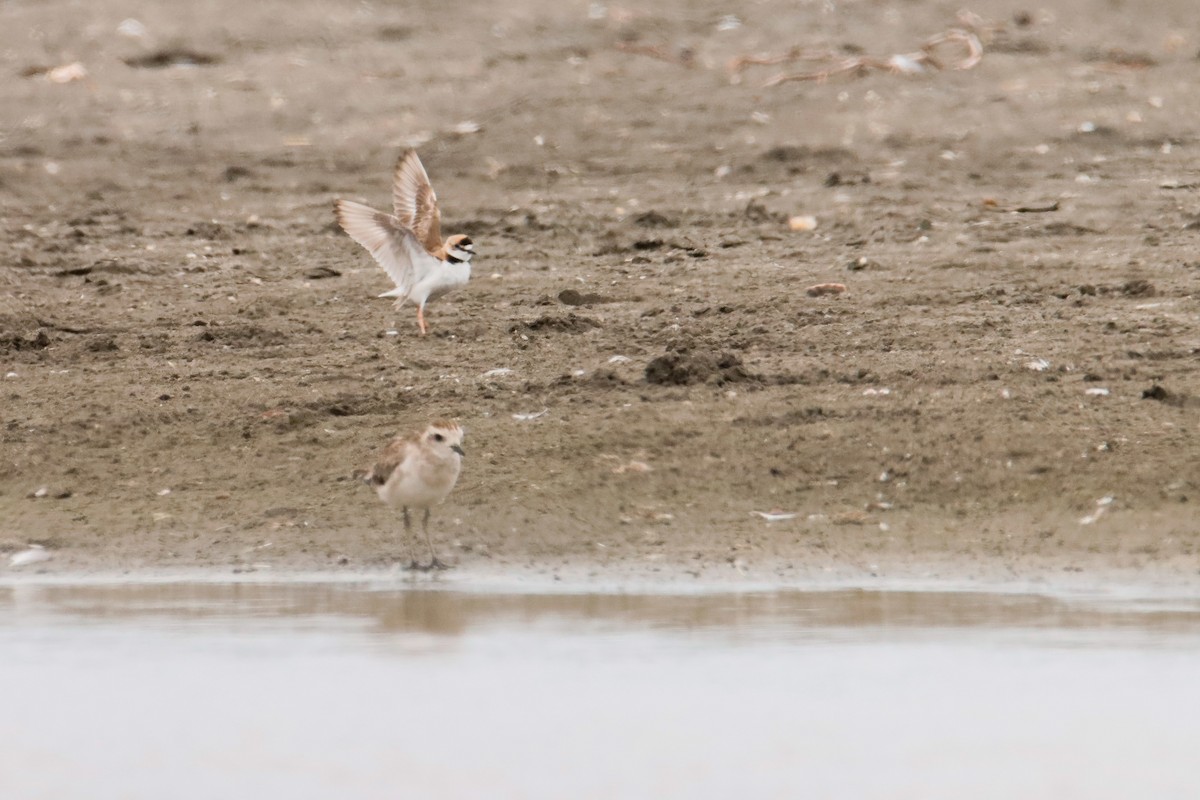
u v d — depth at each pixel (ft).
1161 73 90.27
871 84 89.40
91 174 80.33
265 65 96.12
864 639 36.35
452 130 85.51
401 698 33.50
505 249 68.49
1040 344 54.39
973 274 62.54
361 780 29.66
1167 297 58.80
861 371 52.39
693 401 50.85
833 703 32.68
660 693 33.37
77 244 70.18
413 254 55.47
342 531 45.03
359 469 48.01
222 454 49.57
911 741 30.71
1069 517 44.06
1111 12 101.96
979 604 38.88
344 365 55.42
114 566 43.73
